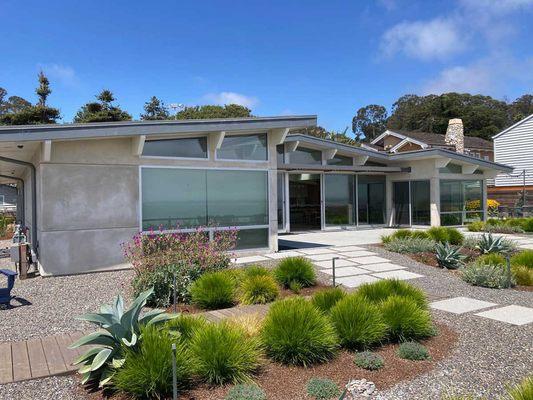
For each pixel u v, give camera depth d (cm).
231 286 624
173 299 634
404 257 1031
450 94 6322
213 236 1026
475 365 400
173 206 986
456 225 1891
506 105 6962
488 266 786
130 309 371
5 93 5331
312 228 1764
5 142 776
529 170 2783
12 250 846
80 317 361
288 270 730
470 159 1841
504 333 492
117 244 909
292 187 1717
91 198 886
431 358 420
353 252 1112
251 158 1109
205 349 369
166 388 337
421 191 1867
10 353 422
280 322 416
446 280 798
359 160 1809
